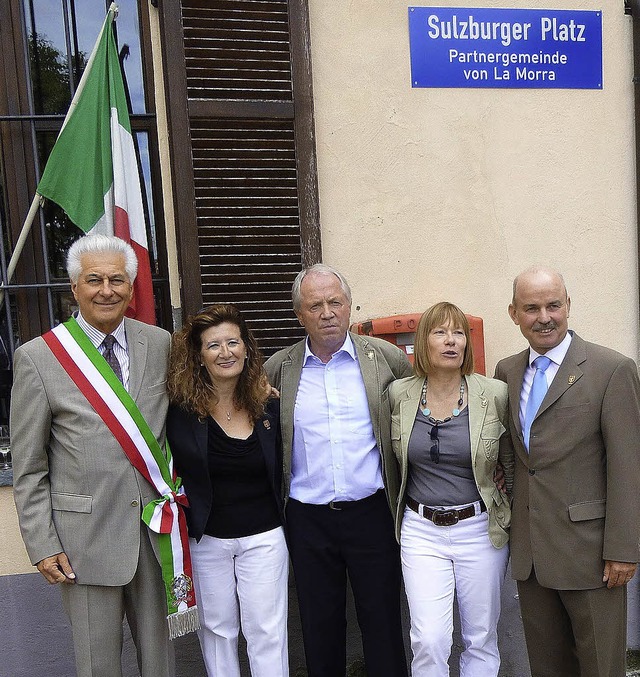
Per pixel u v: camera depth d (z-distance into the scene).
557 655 2.21
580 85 2.83
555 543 2.04
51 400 1.93
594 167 2.87
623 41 2.85
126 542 1.96
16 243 2.62
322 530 2.23
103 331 2.02
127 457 1.96
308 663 2.28
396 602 2.28
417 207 2.75
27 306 2.64
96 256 1.95
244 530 2.13
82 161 2.45
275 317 2.59
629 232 2.91
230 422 2.13
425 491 2.14
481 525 2.12
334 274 2.18
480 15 2.73
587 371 2.04
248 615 2.16
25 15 2.58
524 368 2.16
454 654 2.90
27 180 2.62
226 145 2.49
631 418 2.00
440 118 2.74
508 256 2.83
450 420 2.12
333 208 2.68
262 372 2.17
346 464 2.20
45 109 2.65
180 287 2.53
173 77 2.42
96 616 1.96
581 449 2.03
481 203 2.80
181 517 2.06
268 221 2.55
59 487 1.95
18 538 2.58
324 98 2.65
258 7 2.48
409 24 2.69
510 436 2.17
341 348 2.24
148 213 2.69
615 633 2.09
